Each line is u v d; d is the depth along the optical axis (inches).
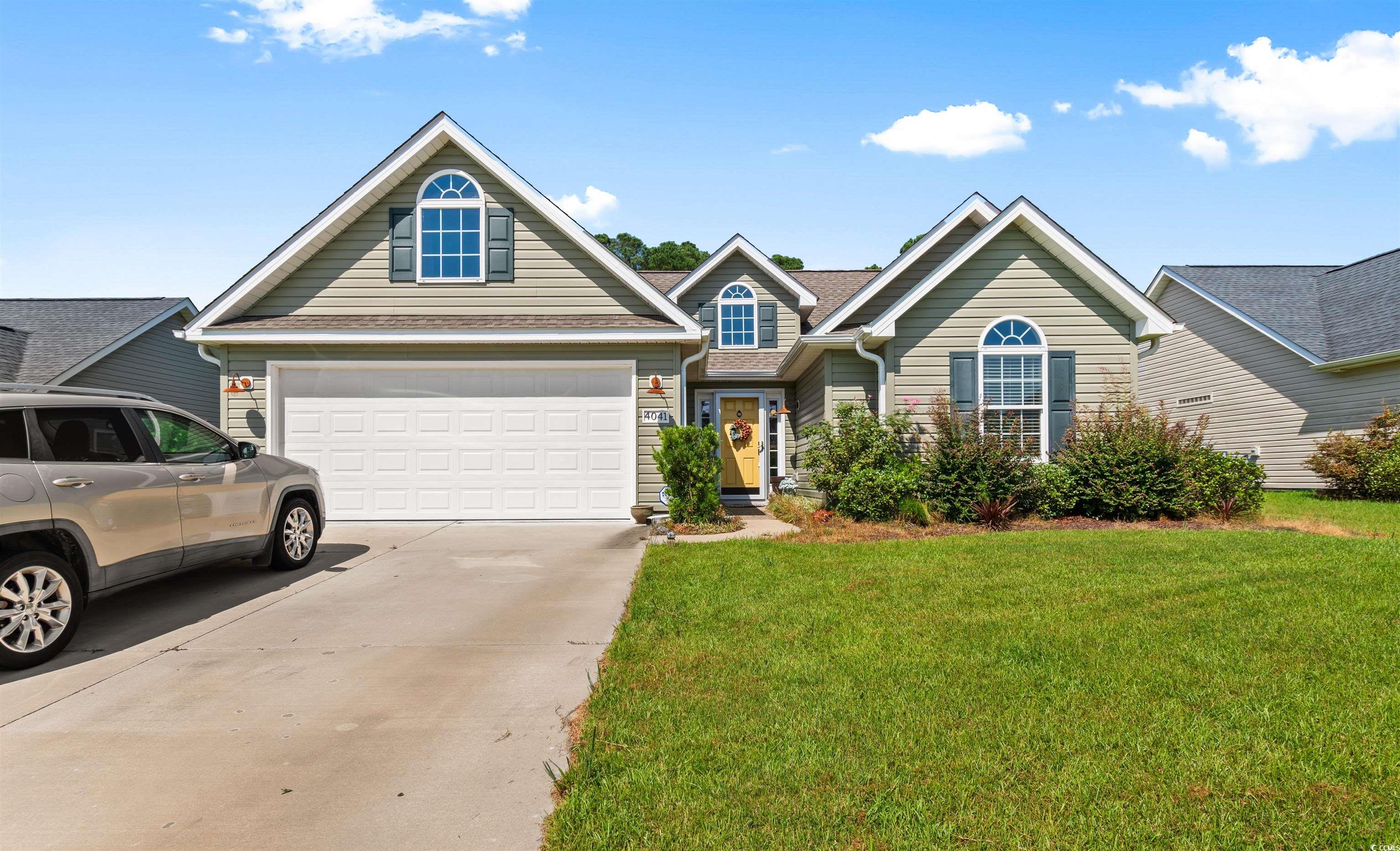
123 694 187.2
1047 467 462.9
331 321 464.4
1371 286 734.5
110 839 124.2
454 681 192.5
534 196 476.1
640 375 463.2
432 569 324.5
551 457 460.8
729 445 670.5
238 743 159.2
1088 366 496.1
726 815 123.0
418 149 470.9
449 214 485.1
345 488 454.6
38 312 764.6
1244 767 134.4
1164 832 116.3
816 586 274.5
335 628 240.8
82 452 230.2
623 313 483.5
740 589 271.3
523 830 125.1
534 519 458.0
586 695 182.1
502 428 459.8
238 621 248.8
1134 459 456.1
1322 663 181.5
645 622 233.8
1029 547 344.8
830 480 474.0
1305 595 239.3
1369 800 123.3
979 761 138.5
